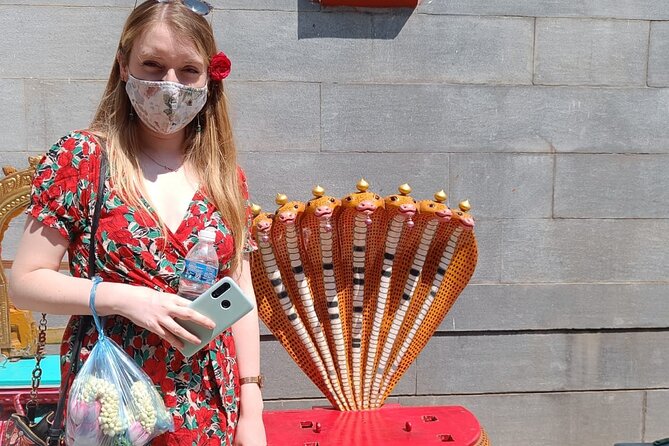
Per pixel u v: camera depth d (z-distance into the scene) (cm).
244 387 198
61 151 171
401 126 357
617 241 377
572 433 383
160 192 184
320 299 277
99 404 163
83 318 177
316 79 350
